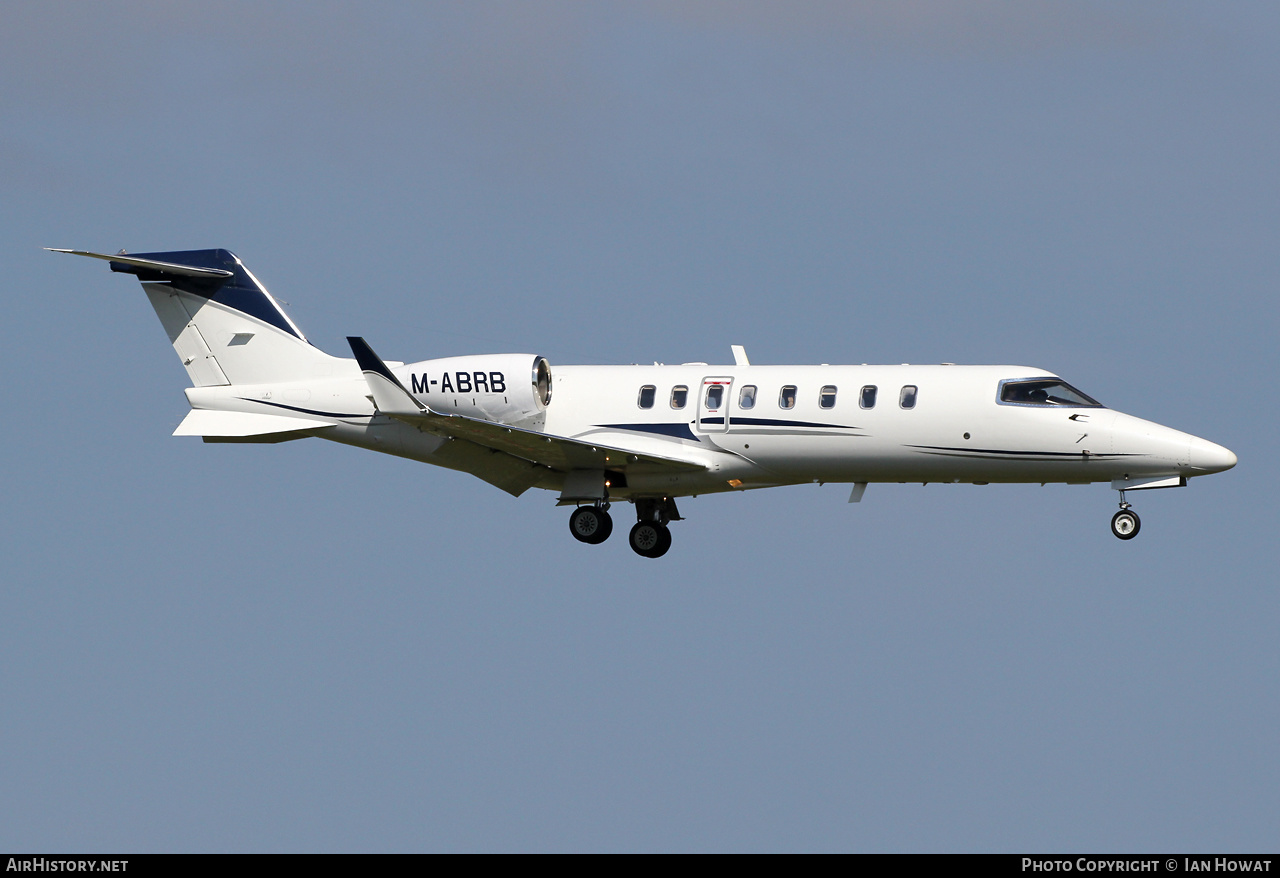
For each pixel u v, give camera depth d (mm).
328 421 109312
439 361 105438
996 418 98188
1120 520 98938
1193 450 95688
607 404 104562
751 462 102438
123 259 110062
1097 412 97688
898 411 99375
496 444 101250
